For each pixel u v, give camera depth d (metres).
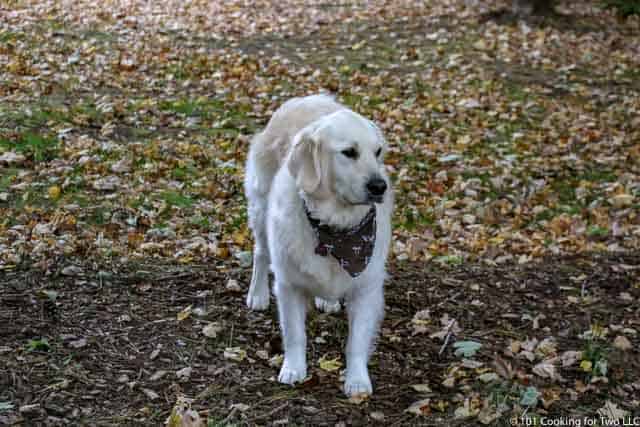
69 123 9.03
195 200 7.61
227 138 9.30
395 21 15.84
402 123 10.30
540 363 5.10
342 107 5.55
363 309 4.86
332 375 4.94
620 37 15.23
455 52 13.83
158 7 15.82
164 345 5.04
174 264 6.23
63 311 5.29
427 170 9.03
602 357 5.16
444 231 7.63
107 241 6.41
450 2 17.41
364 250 4.64
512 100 11.62
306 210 4.64
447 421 4.48
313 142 4.53
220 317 5.51
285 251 4.71
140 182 7.75
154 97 10.45
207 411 4.40
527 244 7.37
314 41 14.20
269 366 4.98
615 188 8.88
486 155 9.57
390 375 4.99
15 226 6.50
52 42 12.36
